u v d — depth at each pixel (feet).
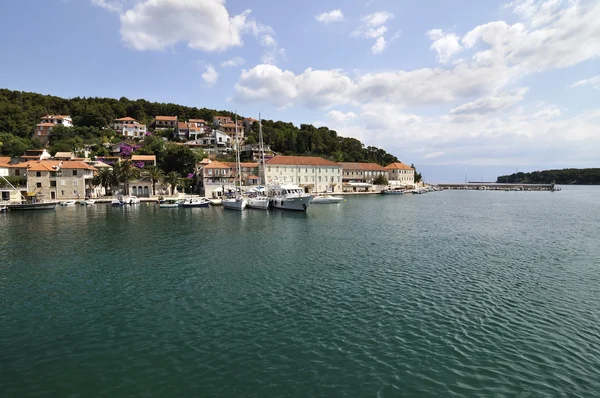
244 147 471.62
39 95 530.27
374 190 480.23
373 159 622.13
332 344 44.52
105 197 300.40
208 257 90.58
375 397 34.32
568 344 44.57
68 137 418.31
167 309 56.03
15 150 358.02
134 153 395.75
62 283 69.46
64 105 523.70
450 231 134.72
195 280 70.95
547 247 104.42
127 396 34.60
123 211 218.59
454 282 69.31
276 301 59.11
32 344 44.93
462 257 90.84
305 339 45.80
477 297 60.90
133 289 65.67
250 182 367.45
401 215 193.98
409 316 52.90
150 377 37.73
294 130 619.26
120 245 106.73
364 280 70.44
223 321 51.39
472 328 48.96
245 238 118.52
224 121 590.96
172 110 618.85
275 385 36.22
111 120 529.45
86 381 37.14
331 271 77.10
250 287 66.33
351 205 269.44
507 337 46.39
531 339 45.83
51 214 200.13
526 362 40.50
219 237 120.47
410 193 476.13
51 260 88.02
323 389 35.55
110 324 50.65
